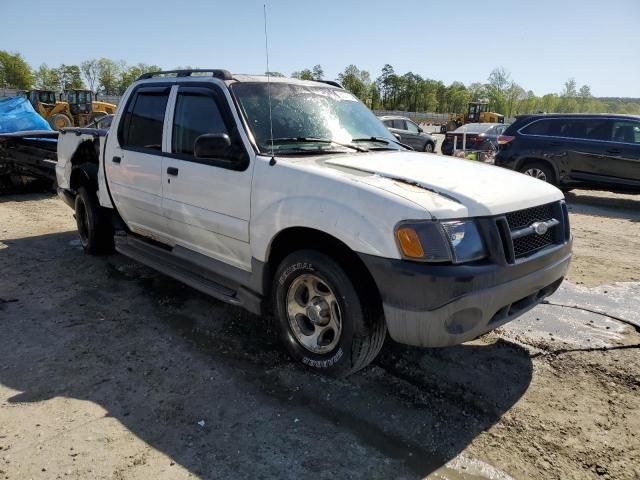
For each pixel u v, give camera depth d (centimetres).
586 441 285
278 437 282
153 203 447
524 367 362
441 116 7856
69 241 668
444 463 266
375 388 331
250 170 357
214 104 396
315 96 437
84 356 368
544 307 470
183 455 267
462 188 310
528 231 315
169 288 500
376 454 271
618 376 352
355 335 313
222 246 391
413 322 285
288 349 358
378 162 363
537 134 1089
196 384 333
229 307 457
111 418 297
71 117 2669
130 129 486
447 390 331
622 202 1090
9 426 288
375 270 290
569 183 1055
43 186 1031
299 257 332
